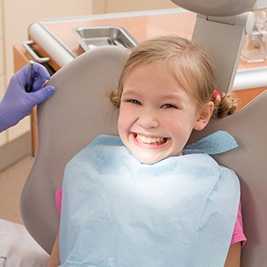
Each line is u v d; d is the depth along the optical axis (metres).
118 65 1.09
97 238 0.98
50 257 1.14
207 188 0.98
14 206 2.13
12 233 1.30
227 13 0.96
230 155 1.03
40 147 1.15
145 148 1.02
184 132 0.99
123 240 0.96
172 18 1.85
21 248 1.25
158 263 0.94
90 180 1.05
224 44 1.03
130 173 1.03
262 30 1.59
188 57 0.98
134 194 1.00
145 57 0.98
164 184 1.00
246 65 1.55
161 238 0.95
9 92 1.13
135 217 0.97
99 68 1.10
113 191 1.01
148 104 0.98
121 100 1.02
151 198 0.99
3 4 2.11
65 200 1.06
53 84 1.12
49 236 1.19
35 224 1.18
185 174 1.01
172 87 0.96
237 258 0.99
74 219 1.01
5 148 2.31
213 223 0.96
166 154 1.02
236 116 1.03
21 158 2.41
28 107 1.12
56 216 1.17
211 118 1.05
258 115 0.99
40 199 1.16
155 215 0.97
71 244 1.01
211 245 0.95
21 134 2.35
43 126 1.14
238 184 1.00
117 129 1.12
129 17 1.83
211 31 1.04
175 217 0.96
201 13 0.99
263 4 0.99
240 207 1.00
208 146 1.05
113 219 0.98
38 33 1.67
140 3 2.67
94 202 1.01
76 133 1.13
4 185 2.25
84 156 1.09
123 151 1.07
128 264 0.95
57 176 1.15
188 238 0.95
